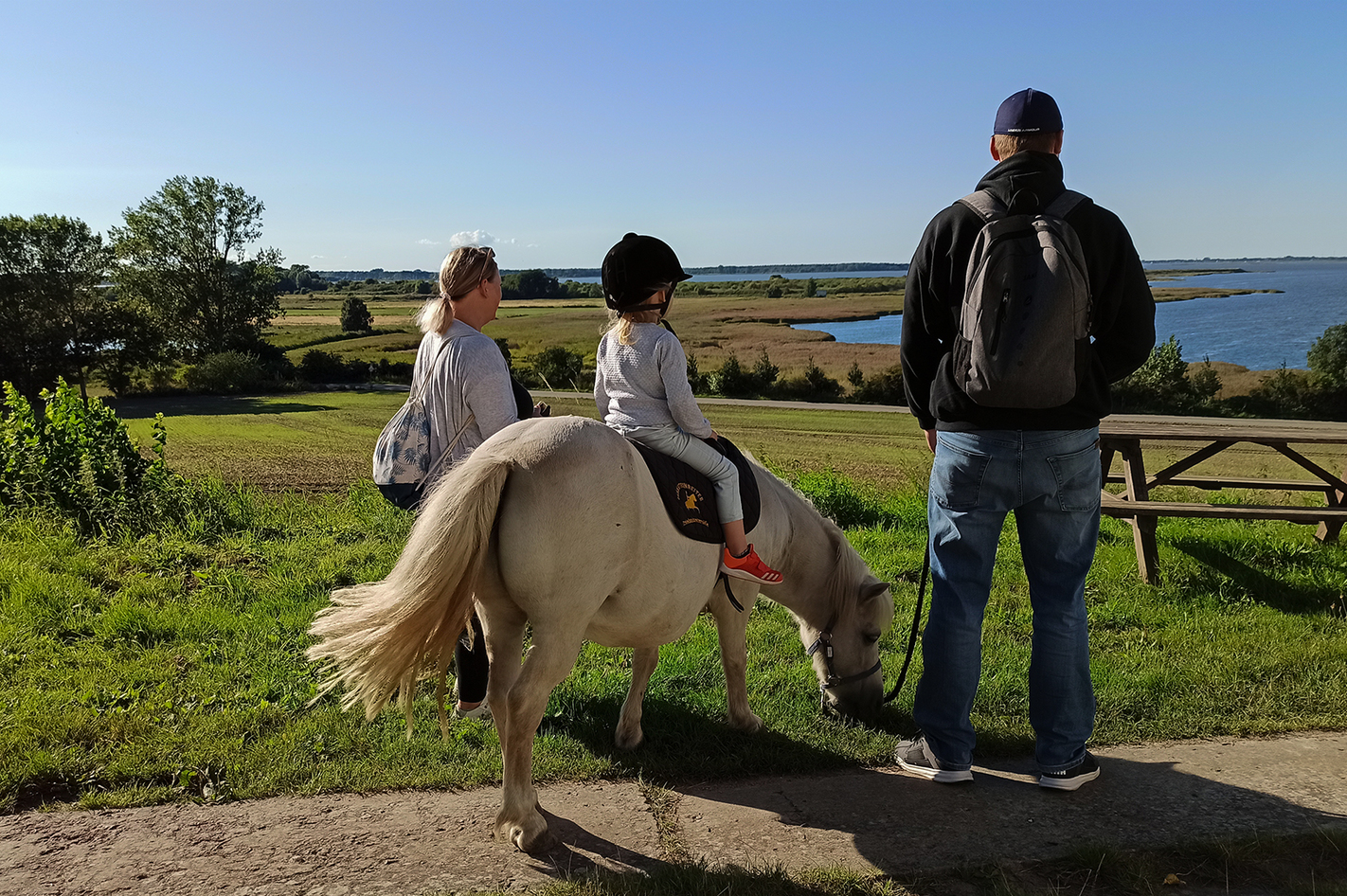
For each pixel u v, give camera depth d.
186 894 2.46
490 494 2.54
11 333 56.56
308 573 5.57
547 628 2.63
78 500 6.50
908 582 5.96
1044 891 2.55
